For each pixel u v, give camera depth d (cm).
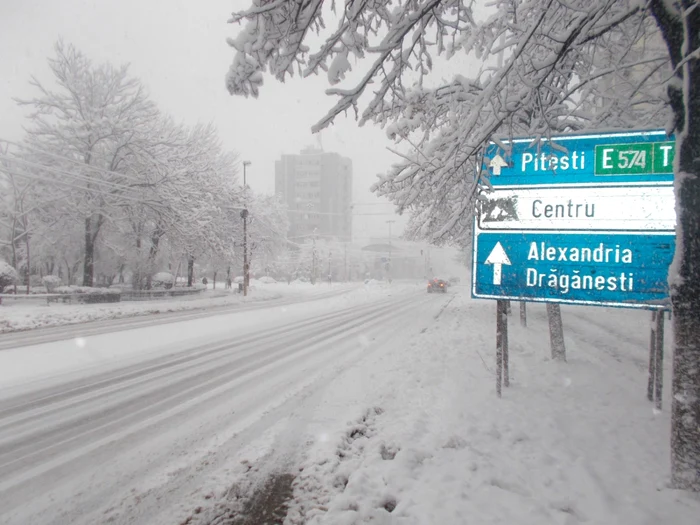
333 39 347
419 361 874
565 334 1240
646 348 1036
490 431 491
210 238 2969
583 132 527
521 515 326
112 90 2664
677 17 377
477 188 509
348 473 405
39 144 2522
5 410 618
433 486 367
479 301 2609
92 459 457
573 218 542
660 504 344
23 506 367
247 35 330
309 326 1567
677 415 372
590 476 386
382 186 632
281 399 661
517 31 497
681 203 367
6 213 2733
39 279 3744
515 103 428
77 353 1042
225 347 1133
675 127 380
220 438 511
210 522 342
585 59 664
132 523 342
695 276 360
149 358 989
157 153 2731
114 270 3591
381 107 414
